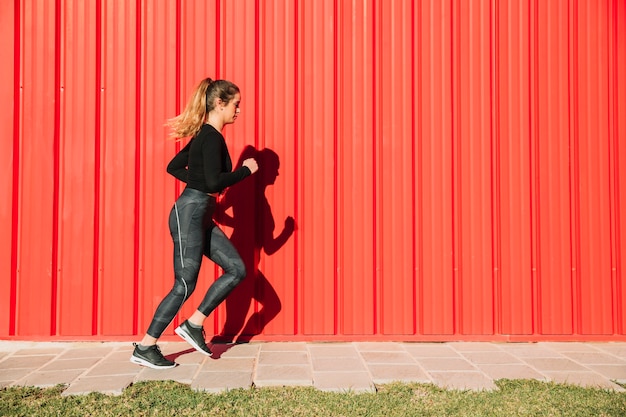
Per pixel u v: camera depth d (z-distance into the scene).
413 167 3.57
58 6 3.49
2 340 3.38
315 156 3.54
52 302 3.41
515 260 3.55
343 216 3.54
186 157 3.05
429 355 3.17
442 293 3.53
